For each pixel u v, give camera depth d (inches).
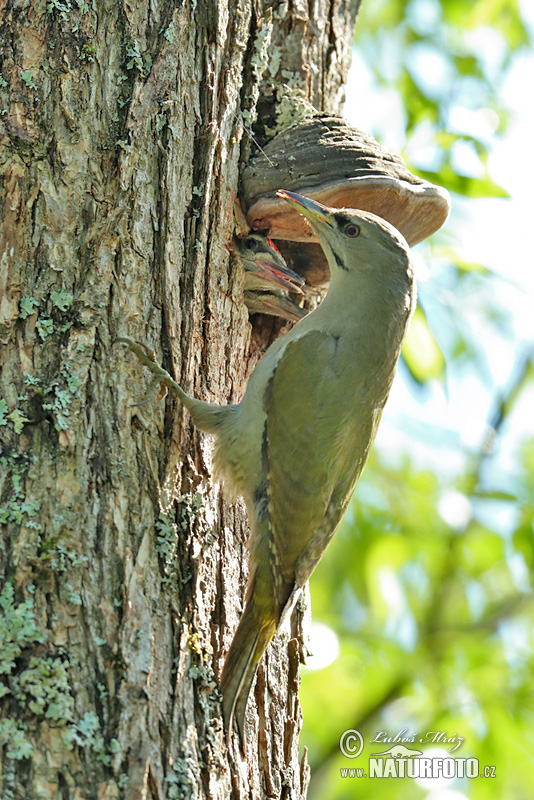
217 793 266.8
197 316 326.0
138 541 275.6
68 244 296.4
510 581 608.4
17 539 255.9
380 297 347.6
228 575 320.5
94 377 285.7
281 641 349.4
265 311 386.9
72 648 249.9
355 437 341.7
